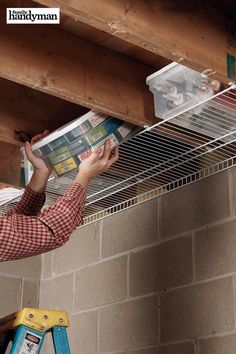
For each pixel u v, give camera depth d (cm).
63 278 356
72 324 340
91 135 251
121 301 317
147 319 301
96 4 190
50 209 219
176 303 289
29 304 361
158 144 265
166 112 238
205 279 279
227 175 283
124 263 322
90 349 325
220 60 217
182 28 209
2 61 219
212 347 267
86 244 349
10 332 259
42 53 229
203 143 262
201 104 232
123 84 247
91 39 243
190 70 231
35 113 273
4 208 325
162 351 289
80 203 223
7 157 299
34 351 238
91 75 239
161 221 309
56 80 229
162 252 304
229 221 276
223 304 268
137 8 199
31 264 369
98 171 234
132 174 292
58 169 260
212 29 218
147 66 257
